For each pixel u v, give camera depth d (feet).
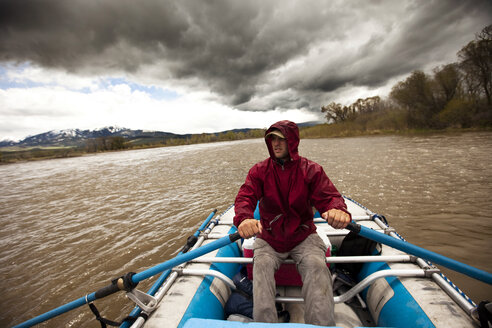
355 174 25.20
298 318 5.45
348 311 5.50
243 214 4.98
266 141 5.37
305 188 5.21
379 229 7.36
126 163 63.77
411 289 4.64
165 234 14.24
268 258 4.93
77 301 4.79
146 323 4.27
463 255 9.91
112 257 12.03
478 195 16.42
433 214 13.94
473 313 3.74
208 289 5.30
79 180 38.60
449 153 33.30
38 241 14.87
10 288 10.20
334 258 5.36
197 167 42.06
